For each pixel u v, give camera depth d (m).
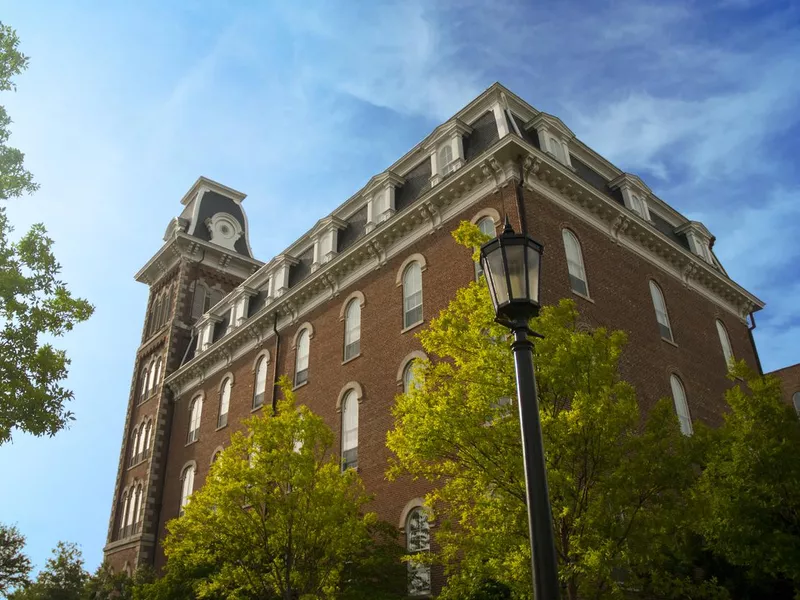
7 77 15.03
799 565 12.51
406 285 24.17
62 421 14.29
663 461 11.84
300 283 29.42
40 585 32.22
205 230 47.19
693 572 15.39
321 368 27.27
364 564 17.86
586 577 11.35
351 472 18.39
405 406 13.34
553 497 11.38
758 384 15.45
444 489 13.25
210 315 38.47
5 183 14.52
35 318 14.21
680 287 27.31
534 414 6.61
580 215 23.02
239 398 32.94
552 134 23.89
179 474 36.22
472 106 24.78
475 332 13.33
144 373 45.06
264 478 17.03
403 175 27.25
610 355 12.88
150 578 32.53
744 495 13.24
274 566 16.95
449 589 12.77
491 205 21.38
